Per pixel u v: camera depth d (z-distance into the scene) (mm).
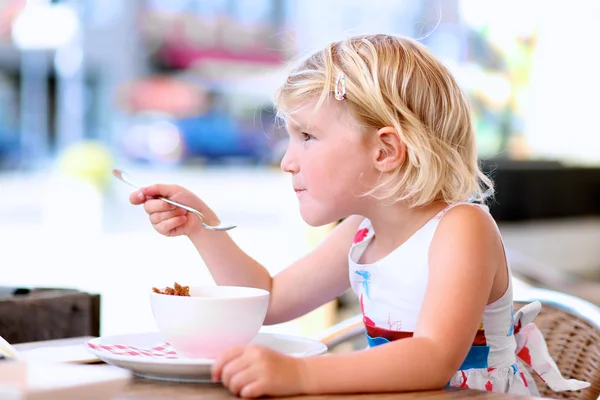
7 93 14492
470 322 905
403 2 12680
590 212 5367
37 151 14688
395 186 1062
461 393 807
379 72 1063
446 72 1132
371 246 1173
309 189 1075
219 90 15625
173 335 876
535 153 7020
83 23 14672
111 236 7973
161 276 5281
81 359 892
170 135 15312
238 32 15641
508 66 7555
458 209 1051
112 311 3988
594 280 5047
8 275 5137
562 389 1141
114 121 15203
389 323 1104
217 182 14188
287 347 978
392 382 803
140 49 15359
